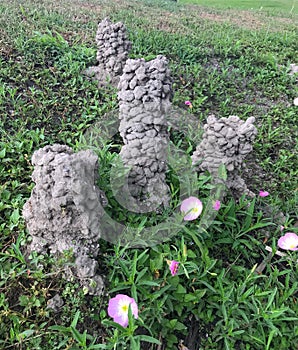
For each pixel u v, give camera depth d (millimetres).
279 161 663
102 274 403
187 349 386
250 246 473
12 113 599
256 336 395
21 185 478
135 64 435
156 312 379
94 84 708
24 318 365
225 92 802
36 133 558
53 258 396
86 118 622
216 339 395
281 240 449
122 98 434
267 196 578
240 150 493
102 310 383
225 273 447
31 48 756
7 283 387
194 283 413
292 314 419
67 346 354
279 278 469
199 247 421
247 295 399
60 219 370
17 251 391
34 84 680
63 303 383
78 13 1078
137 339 345
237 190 530
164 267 412
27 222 393
